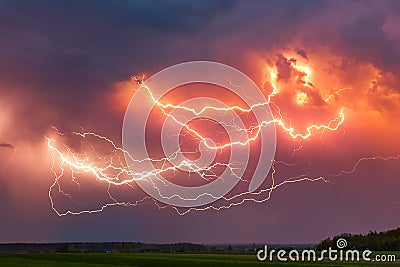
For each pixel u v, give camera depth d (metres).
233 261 55.28
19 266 51.41
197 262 53.75
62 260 64.56
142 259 59.59
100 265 53.25
